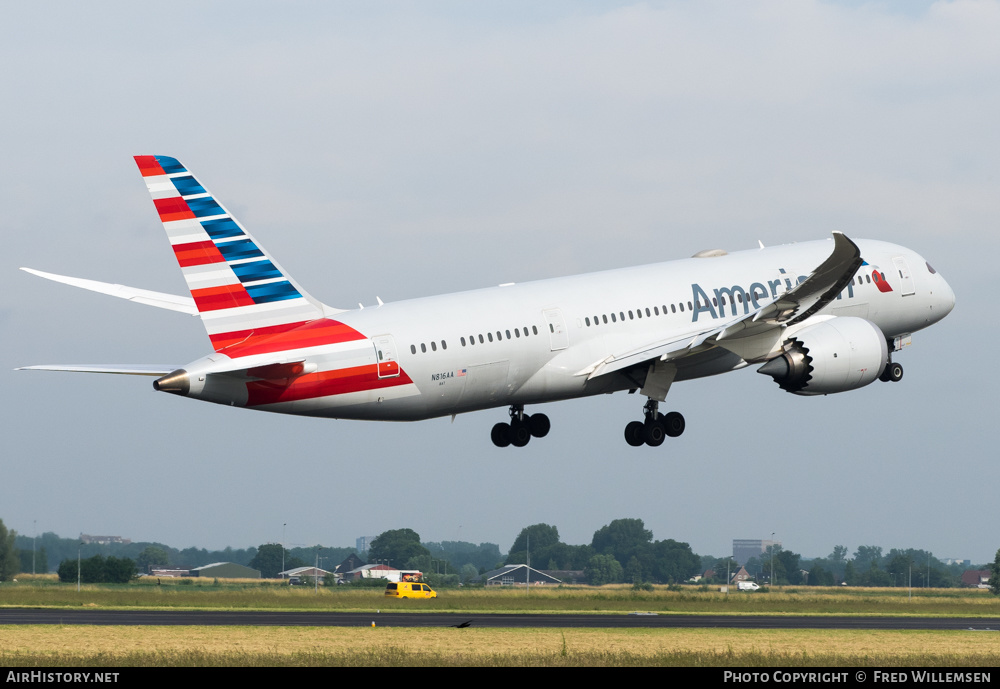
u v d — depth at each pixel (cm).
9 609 13238
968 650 9825
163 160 10725
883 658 9112
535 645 9362
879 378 14912
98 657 8319
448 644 9338
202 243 10844
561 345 12500
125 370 10881
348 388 11244
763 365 13312
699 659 8731
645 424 13462
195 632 9969
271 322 11100
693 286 13425
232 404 10906
